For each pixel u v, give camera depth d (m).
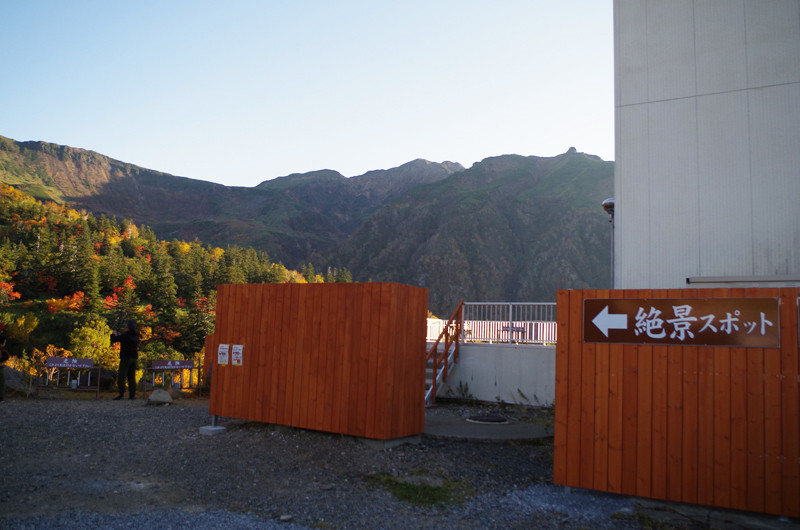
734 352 5.02
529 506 5.29
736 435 4.93
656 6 9.14
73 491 5.25
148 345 71.50
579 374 5.70
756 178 8.16
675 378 5.23
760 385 4.89
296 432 7.91
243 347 8.58
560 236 190.25
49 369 13.29
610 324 5.59
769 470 4.77
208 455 6.94
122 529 4.31
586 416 5.61
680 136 8.71
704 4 8.79
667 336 5.31
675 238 8.55
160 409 10.44
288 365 8.07
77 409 9.86
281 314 8.27
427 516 4.95
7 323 65.38
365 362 7.35
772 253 7.94
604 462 5.46
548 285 174.62
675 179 8.66
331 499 5.35
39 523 4.31
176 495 5.33
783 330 4.85
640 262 8.72
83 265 97.00
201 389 13.99
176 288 104.62
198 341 80.81
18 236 122.12
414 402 7.78
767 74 8.27
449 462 6.78
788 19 8.23
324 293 7.88
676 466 5.13
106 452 6.87
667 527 4.78
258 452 7.08
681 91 8.79
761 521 4.81
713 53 8.65
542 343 12.32
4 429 7.66
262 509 5.02
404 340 7.54
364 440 7.33
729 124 8.41
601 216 191.62
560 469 5.68
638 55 9.17
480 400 12.03
